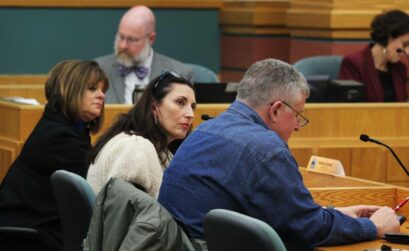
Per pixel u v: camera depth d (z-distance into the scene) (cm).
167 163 534
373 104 708
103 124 662
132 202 429
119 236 430
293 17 1030
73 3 1020
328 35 983
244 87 464
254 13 1060
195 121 690
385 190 534
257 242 385
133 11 830
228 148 447
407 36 830
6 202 602
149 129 530
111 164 518
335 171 569
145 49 828
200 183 450
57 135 591
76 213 493
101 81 600
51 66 1022
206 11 1083
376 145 702
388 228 461
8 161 672
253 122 457
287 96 460
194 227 446
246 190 439
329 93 757
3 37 1006
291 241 444
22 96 846
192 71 842
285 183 438
